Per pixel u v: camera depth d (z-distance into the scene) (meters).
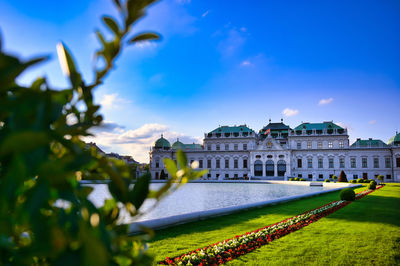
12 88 0.94
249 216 12.91
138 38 0.89
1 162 0.84
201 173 1.04
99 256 0.58
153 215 14.77
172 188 1.05
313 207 16.38
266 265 6.46
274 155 70.44
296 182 50.19
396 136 68.56
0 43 0.61
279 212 14.25
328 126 73.56
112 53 0.88
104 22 0.83
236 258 6.94
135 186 1.03
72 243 0.70
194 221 11.36
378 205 17.20
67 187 0.79
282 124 93.62
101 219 0.88
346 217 12.77
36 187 0.72
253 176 70.88
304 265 6.49
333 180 61.56
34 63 0.63
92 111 1.06
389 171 65.38
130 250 1.16
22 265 0.67
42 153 0.69
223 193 30.36
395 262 6.69
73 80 0.92
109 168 0.90
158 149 80.75
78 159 0.80
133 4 0.81
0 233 0.65
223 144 77.62
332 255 7.19
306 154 70.44
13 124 0.71
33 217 0.68
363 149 67.50
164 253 7.09
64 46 0.92
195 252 7.17
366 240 8.62
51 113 0.83
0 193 0.63
